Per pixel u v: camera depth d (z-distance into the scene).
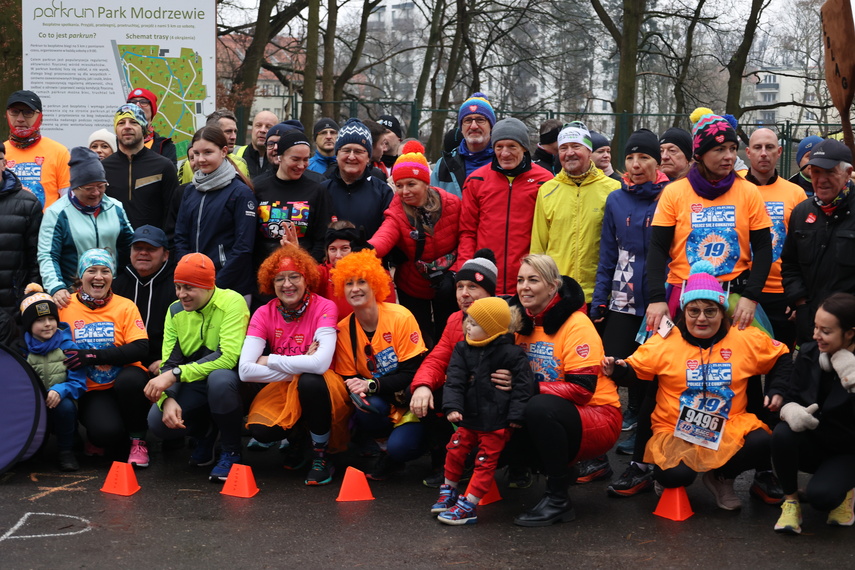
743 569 3.98
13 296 6.04
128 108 6.46
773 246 5.98
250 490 5.02
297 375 5.32
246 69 19.80
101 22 9.58
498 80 25.48
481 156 6.55
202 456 5.58
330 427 5.31
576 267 5.89
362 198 6.21
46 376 5.41
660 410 4.91
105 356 5.48
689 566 4.01
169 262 6.07
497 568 3.98
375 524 4.56
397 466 5.45
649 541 4.34
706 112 6.64
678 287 5.20
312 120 17.59
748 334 4.79
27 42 9.59
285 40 26.44
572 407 4.64
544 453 4.58
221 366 5.37
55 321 5.44
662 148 6.47
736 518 4.70
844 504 4.59
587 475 5.36
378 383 5.23
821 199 5.16
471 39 24.94
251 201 5.91
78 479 5.26
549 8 24.55
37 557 4.04
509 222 5.98
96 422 5.48
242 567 3.96
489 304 4.59
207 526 4.49
